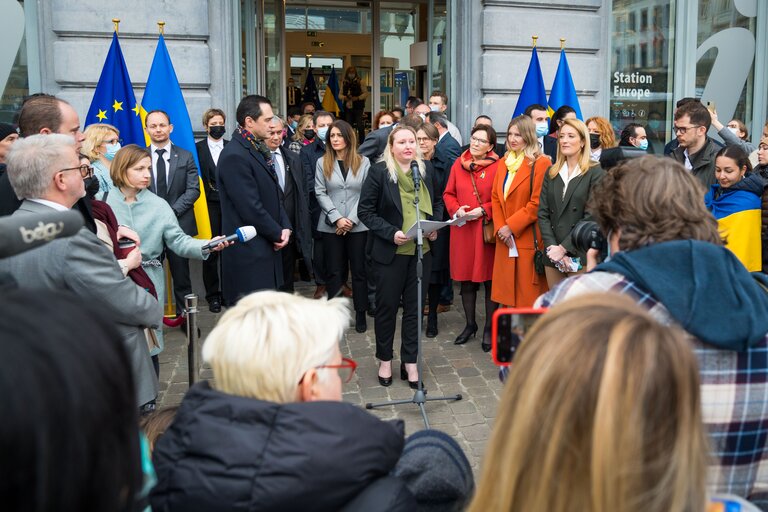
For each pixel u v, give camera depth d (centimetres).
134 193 403
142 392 276
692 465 90
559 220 449
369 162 603
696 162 468
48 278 231
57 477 62
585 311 98
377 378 482
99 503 67
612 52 757
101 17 625
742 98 815
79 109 632
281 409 123
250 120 440
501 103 721
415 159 444
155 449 129
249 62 783
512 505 96
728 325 134
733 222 405
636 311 98
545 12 717
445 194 539
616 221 166
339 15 1353
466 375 488
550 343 95
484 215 517
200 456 122
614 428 88
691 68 781
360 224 571
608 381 89
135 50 636
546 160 483
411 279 457
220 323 144
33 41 625
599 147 594
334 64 1378
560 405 91
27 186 235
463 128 730
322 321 142
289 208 575
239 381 136
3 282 127
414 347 461
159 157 572
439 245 554
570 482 92
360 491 122
